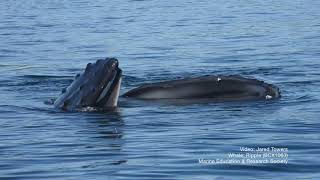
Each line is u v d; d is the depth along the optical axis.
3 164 44.34
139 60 91.19
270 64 84.38
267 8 154.62
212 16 140.62
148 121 54.75
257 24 125.62
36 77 78.38
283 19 132.25
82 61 91.81
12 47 104.25
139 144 48.34
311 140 48.81
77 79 60.66
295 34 112.56
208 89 61.75
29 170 43.03
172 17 140.00
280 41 104.88
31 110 59.09
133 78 76.56
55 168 43.34
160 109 58.38
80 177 41.53
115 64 58.94
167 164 43.84
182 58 91.75
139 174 42.06
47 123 54.72
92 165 43.78
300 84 69.81
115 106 58.84
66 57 95.06
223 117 55.66
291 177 41.22
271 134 50.53
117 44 105.75
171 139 49.50
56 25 130.25
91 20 137.12
